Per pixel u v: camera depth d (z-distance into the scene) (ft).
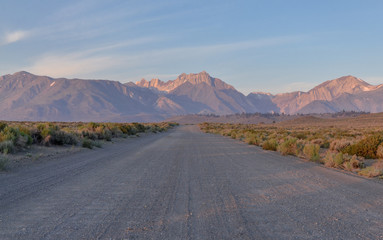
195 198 21.63
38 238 13.57
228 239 13.73
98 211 18.03
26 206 18.94
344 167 38.01
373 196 22.52
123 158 46.14
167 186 25.79
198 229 15.03
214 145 74.02
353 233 14.57
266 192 23.73
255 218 16.96
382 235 14.33
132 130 120.26
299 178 30.12
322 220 16.62
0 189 23.72
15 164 36.73
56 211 17.92
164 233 14.40
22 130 56.24
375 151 47.57
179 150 60.44
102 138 82.84
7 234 14.03
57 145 59.52
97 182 27.22
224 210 18.56
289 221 16.43
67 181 27.45
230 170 35.04
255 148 66.39
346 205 19.90
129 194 22.70
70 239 13.50
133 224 15.70
